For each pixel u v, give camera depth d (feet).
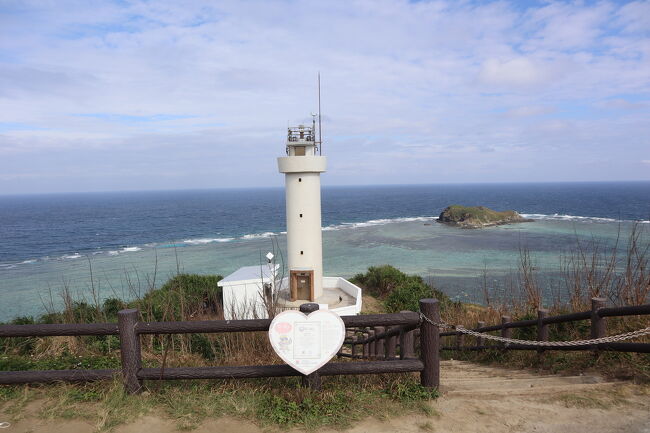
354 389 13.74
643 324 18.98
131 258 164.45
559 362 18.44
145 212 432.66
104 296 89.81
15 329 13.04
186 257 164.66
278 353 12.45
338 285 77.10
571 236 192.44
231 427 11.72
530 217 297.74
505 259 149.07
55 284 118.21
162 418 12.20
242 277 64.64
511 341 14.30
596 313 16.24
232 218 347.97
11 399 13.38
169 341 24.03
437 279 115.75
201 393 13.55
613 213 319.06
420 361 13.74
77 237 237.45
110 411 12.32
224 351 20.18
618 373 15.25
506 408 12.44
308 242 68.90
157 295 33.96
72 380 13.71
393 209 435.94
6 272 141.49
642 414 11.74
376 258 159.02
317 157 67.36
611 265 23.86
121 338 13.39
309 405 12.44
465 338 31.73
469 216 268.00
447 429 11.34
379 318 13.35
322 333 12.53
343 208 453.58
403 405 12.68
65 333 13.28
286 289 72.54
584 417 11.73
